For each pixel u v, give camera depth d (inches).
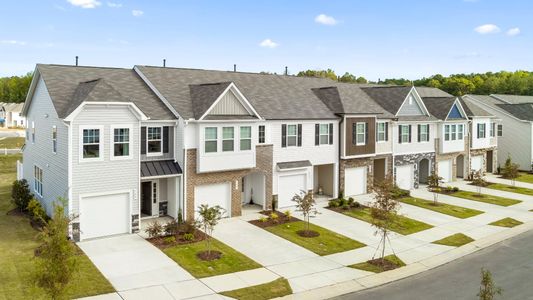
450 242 903.7
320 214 1087.0
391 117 1370.6
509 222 1079.0
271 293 620.7
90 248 782.5
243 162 1026.1
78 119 804.0
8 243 789.2
